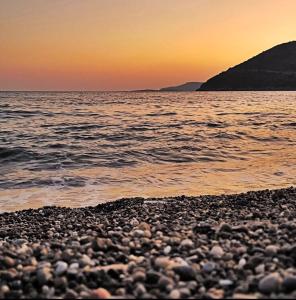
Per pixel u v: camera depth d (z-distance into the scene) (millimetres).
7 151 22906
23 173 17625
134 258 4598
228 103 92000
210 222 6969
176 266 3992
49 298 3586
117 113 55406
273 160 19875
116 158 21281
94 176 16797
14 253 4863
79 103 92438
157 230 6105
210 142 26797
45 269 4078
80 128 35438
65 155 22094
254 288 3506
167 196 13078
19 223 9461
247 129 33719
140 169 18375
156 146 25125
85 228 7656
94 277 4008
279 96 153875
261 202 9688
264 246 4746
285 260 4145
